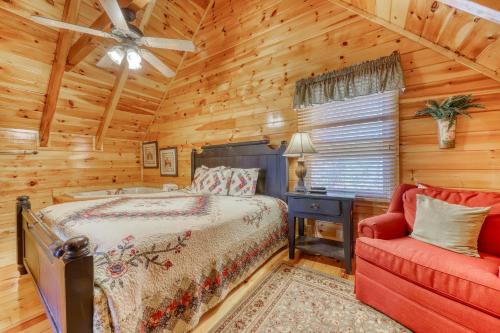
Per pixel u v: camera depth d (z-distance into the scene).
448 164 2.18
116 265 1.20
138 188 4.71
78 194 3.96
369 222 1.83
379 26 2.48
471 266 1.32
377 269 1.67
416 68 2.30
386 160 2.48
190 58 4.13
